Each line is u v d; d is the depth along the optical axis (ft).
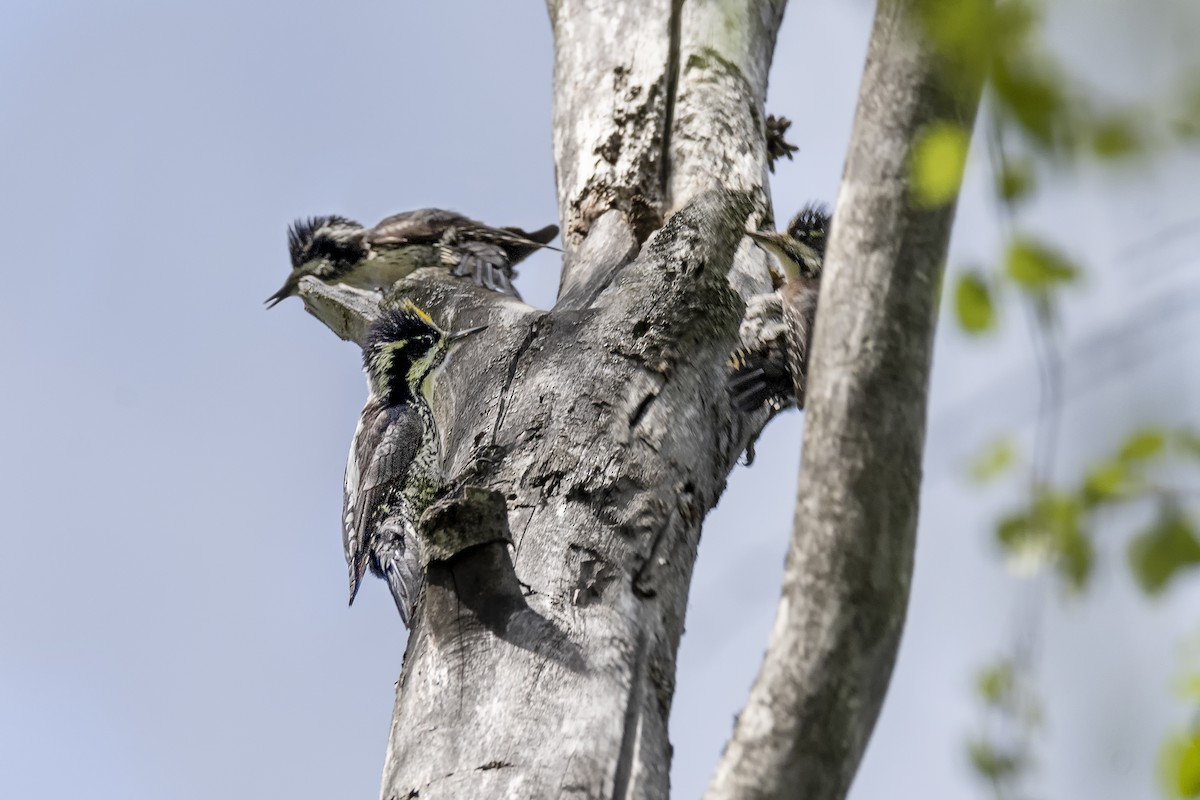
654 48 54.65
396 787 31.40
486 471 38.68
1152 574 19.33
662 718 34.12
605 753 31.35
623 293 43.73
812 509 27.12
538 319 44.01
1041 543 19.74
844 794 26.21
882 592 26.71
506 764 30.91
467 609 33.40
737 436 44.75
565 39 57.06
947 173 24.50
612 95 54.24
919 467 27.37
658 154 52.80
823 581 26.63
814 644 26.35
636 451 39.27
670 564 37.40
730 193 48.75
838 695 26.22
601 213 51.55
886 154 27.96
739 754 26.00
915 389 27.45
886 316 27.50
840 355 27.61
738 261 51.08
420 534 34.04
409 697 33.19
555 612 34.17
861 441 27.12
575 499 37.63
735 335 44.34
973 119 28.27
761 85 56.34
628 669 33.63
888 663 26.81
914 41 27.84
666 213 51.44
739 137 53.57
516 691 32.14
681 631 36.96
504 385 42.01
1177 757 19.08
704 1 55.57
